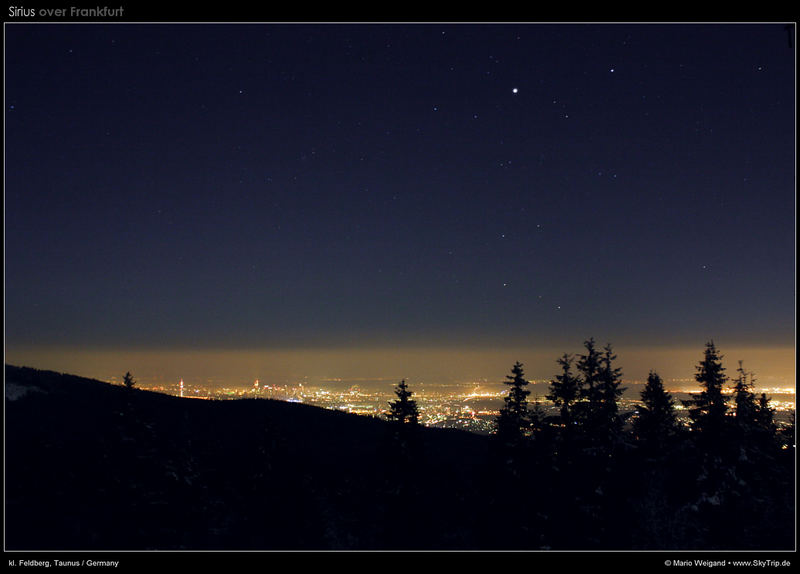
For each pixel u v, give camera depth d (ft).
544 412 110.83
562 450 108.17
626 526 99.35
